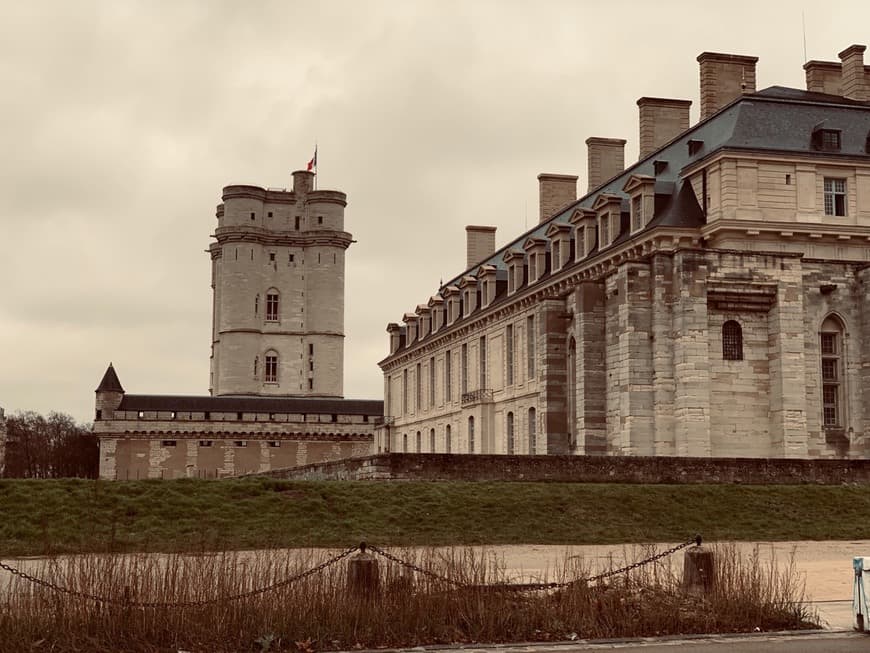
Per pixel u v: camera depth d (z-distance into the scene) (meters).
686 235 59.50
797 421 54.44
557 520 39.38
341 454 137.12
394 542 35.44
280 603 20.92
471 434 88.69
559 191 94.94
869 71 67.88
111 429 132.00
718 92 69.06
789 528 40.38
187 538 35.41
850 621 23.02
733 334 55.47
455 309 95.88
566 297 63.06
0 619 19.52
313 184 158.62
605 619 22.19
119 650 19.67
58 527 36.25
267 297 155.12
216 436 134.12
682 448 53.50
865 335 57.53
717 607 22.69
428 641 21.22
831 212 60.16
